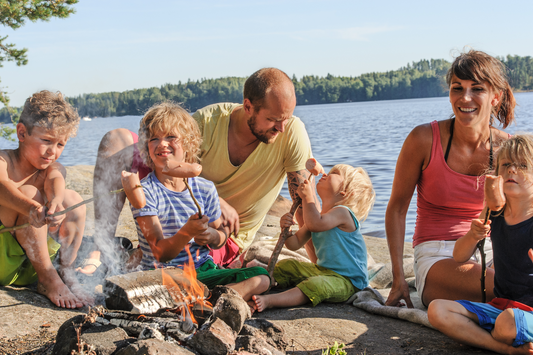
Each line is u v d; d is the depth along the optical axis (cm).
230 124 363
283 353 224
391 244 334
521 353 239
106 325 215
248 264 369
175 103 329
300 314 299
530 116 3456
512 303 252
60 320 258
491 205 244
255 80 332
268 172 373
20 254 290
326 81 15825
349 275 335
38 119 282
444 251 316
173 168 249
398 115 5719
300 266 341
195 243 317
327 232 344
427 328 283
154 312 229
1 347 222
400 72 16900
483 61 300
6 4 866
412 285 380
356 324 286
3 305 264
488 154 317
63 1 905
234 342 203
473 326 248
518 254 251
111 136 353
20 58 959
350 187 359
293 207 348
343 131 3294
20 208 274
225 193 377
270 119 333
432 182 323
